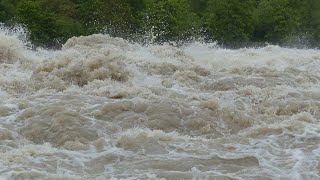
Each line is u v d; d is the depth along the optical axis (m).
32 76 16.05
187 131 12.39
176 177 9.72
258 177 9.79
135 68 17.00
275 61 20.73
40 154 10.52
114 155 10.63
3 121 12.30
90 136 11.64
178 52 20.17
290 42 45.75
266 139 11.56
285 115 13.58
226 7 44.31
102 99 13.73
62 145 11.34
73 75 15.95
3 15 35.03
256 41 46.06
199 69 17.31
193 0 48.69
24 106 13.09
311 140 11.44
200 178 9.70
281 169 10.14
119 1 40.97
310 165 10.29
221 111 13.05
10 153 10.44
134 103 13.20
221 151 10.90
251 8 46.53
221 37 43.66
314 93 15.05
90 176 9.70
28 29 33.84
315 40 47.00
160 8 41.00
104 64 16.20
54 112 12.49
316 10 48.28
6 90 14.89
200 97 14.42
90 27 39.62
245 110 13.75
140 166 10.16
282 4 47.59
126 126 12.29
